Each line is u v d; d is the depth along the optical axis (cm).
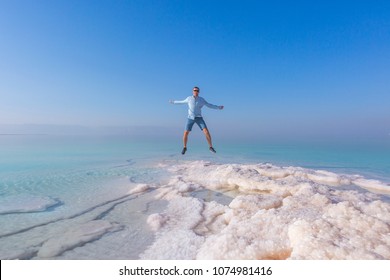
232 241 460
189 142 4822
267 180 969
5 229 583
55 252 479
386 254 375
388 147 3531
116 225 615
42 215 679
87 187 992
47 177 1171
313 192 795
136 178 1177
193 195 894
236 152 2680
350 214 539
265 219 551
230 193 921
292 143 4628
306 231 442
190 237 536
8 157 1942
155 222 619
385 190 997
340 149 3147
